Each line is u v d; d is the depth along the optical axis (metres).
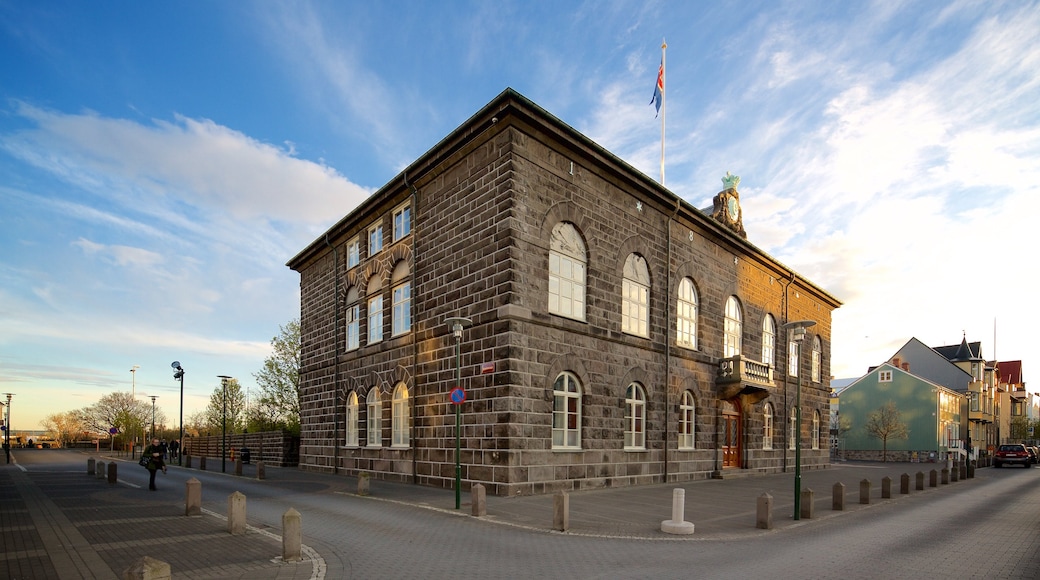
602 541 11.88
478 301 19.39
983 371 74.06
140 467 34.03
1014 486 28.03
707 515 15.58
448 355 20.52
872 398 60.22
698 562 10.17
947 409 60.22
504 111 18.55
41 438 115.25
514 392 17.84
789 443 33.84
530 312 18.56
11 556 10.17
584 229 21.06
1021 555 11.27
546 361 19.02
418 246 22.78
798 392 15.80
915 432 57.28
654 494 19.28
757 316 31.62
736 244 29.47
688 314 26.38
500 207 18.91
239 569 9.44
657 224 24.67
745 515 15.80
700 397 26.09
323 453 29.19
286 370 44.59
